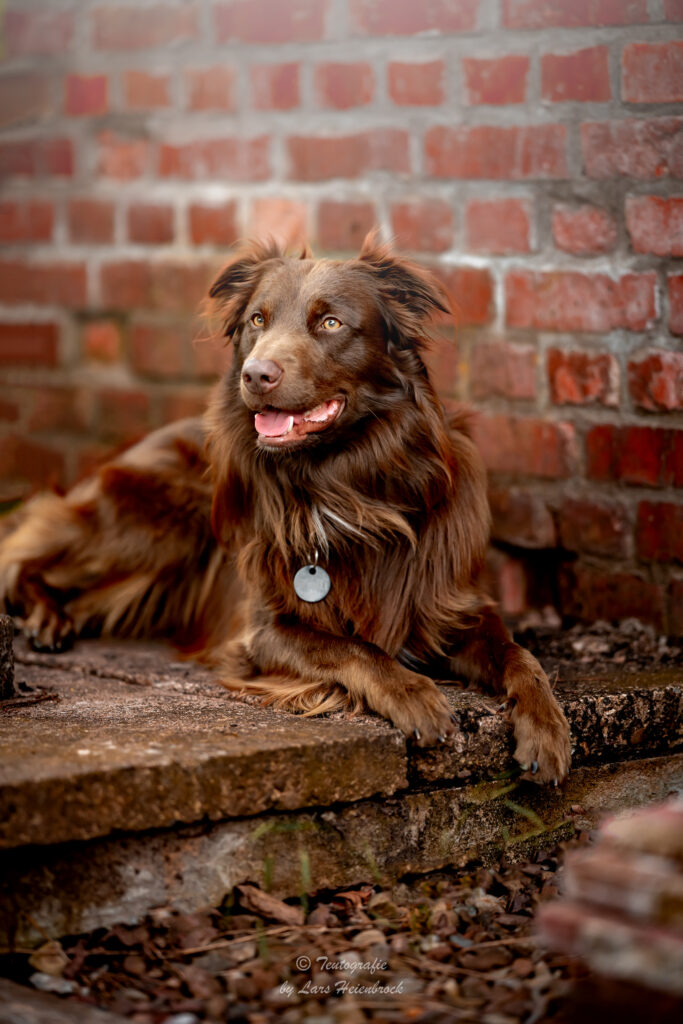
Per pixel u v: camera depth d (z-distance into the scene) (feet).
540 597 16.10
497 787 11.39
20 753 9.86
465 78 15.62
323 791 10.44
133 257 19.51
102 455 17.87
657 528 14.49
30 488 19.94
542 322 15.29
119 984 9.12
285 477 12.30
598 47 14.44
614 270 14.56
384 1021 8.59
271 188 17.81
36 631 14.94
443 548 12.49
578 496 15.24
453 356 16.19
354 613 12.36
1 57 20.52
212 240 18.57
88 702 11.95
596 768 11.91
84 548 15.96
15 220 20.84
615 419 14.78
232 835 10.23
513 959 9.50
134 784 9.58
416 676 11.25
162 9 18.61
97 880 9.73
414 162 16.28
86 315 20.21
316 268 12.19
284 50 17.35
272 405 11.43
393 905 10.45
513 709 11.32
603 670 13.23
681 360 14.07
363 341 11.96
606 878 7.47
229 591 14.71
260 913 10.13
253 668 12.72
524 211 15.29
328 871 10.67
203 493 15.28
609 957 7.32
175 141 18.79
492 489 16.03
